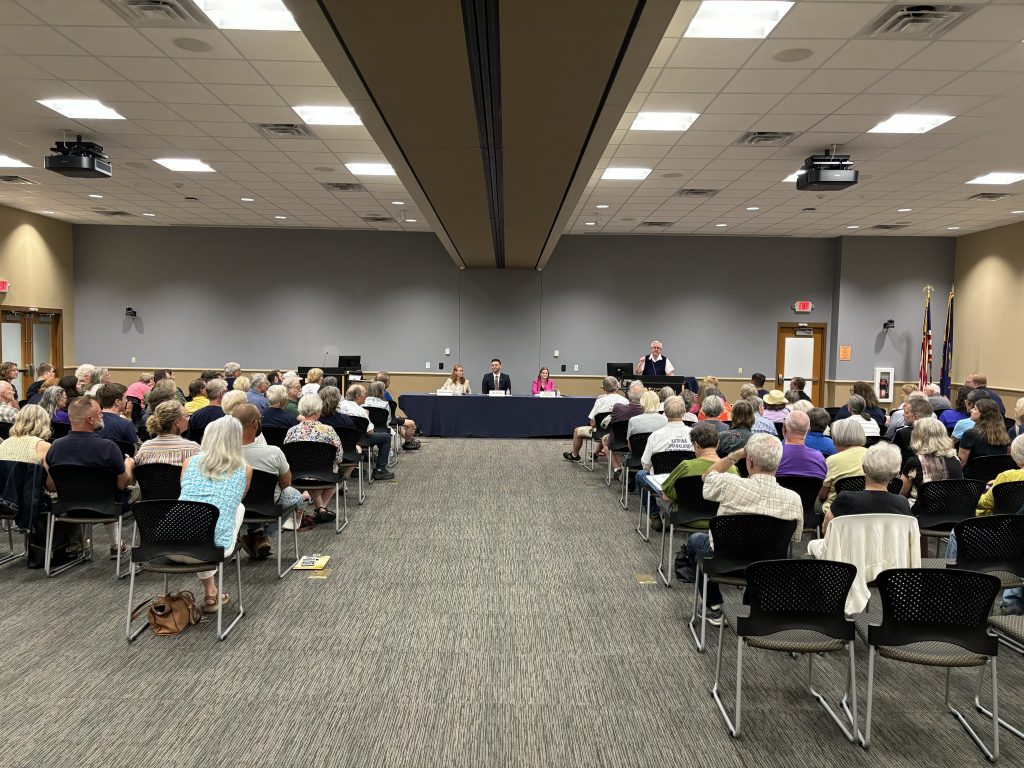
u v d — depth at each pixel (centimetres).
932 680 347
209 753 277
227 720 301
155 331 1452
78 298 1442
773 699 326
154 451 463
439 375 1474
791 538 358
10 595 439
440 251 1466
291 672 345
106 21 497
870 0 446
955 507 437
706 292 1464
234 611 419
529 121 526
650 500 587
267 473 454
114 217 1340
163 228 1443
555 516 648
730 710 316
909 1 446
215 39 525
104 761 271
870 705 287
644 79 587
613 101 485
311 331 1468
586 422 1141
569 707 317
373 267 1466
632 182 974
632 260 1465
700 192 1034
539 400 1145
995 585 267
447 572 494
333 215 1290
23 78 609
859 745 290
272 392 639
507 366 1475
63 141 808
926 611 276
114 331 1451
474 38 390
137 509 366
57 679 334
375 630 396
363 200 1146
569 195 784
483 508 676
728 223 1298
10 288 1252
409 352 1476
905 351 1430
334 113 707
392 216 1292
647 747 287
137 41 530
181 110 695
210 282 1454
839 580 283
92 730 292
